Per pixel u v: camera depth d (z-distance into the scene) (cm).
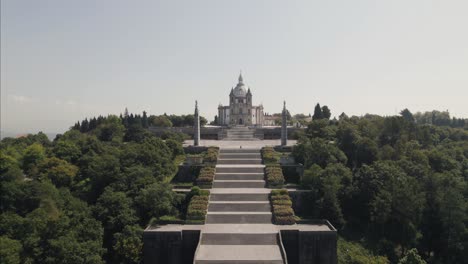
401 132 12538
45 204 7700
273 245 6875
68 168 9975
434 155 11100
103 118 18438
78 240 6538
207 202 8481
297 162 10969
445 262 7656
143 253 7119
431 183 8712
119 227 7412
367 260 6681
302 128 16562
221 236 7156
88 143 12119
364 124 13362
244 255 6462
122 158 10038
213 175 10075
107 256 7162
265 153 11781
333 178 8762
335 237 7175
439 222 7906
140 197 8056
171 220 7800
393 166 9394
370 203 8238
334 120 16300
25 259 5844
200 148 12725
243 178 10119
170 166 10525
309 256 7181
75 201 7850
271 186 9588
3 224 6625
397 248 7969
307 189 9319
